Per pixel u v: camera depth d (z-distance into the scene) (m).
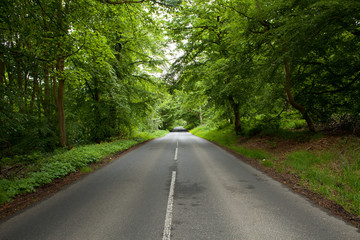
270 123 13.55
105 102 15.91
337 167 5.79
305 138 9.41
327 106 9.26
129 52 17.45
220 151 12.29
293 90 10.56
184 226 3.23
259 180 5.85
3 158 8.37
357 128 7.57
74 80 10.66
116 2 7.16
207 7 11.49
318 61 9.10
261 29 8.31
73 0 7.05
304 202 4.16
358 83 8.08
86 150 10.07
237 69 9.36
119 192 4.95
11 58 6.62
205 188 5.17
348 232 3.00
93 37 7.87
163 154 11.31
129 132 20.08
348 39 7.80
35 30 6.79
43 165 6.91
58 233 3.06
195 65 14.89
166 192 4.90
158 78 19.72
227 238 2.87
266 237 2.88
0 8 5.50
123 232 3.07
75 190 5.16
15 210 3.97
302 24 5.65
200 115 47.78
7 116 7.27
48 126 10.66
